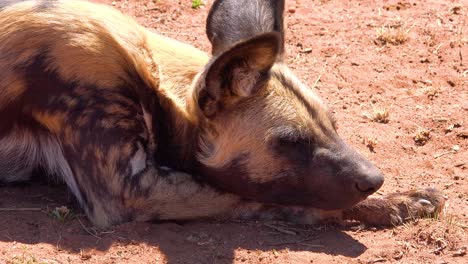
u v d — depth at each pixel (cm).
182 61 724
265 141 678
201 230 681
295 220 704
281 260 645
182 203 686
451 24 1077
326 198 684
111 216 685
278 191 691
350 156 682
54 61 687
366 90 945
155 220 688
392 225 702
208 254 649
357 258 654
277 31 698
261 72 669
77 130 685
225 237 673
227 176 693
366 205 704
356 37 1048
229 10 714
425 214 707
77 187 704
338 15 1098
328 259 648
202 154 696
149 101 701
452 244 671
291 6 1112
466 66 988
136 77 697
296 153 681
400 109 911
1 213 690
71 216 693
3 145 729
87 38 688
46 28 691
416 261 655
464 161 818
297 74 968
